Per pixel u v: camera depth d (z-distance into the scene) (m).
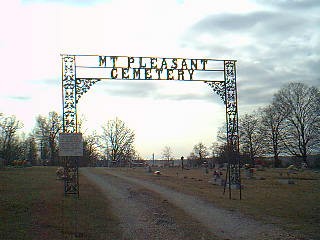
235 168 26.56
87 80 22.11
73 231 11.58
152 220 14.44
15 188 21.20
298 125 70.81
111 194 22.44
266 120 73.56
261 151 73.50
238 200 20.42
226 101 24.55
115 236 11.50
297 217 15.23
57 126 82.50
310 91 70.44
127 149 90.44
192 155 93.75
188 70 23.27
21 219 12.49
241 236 12.02
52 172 39.81
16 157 75.62
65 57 22.02
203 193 23.83
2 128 75.50
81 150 20.94
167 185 29.25
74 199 18.66
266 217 15.26
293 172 48.53
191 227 13.34
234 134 25.00
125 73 22.42
